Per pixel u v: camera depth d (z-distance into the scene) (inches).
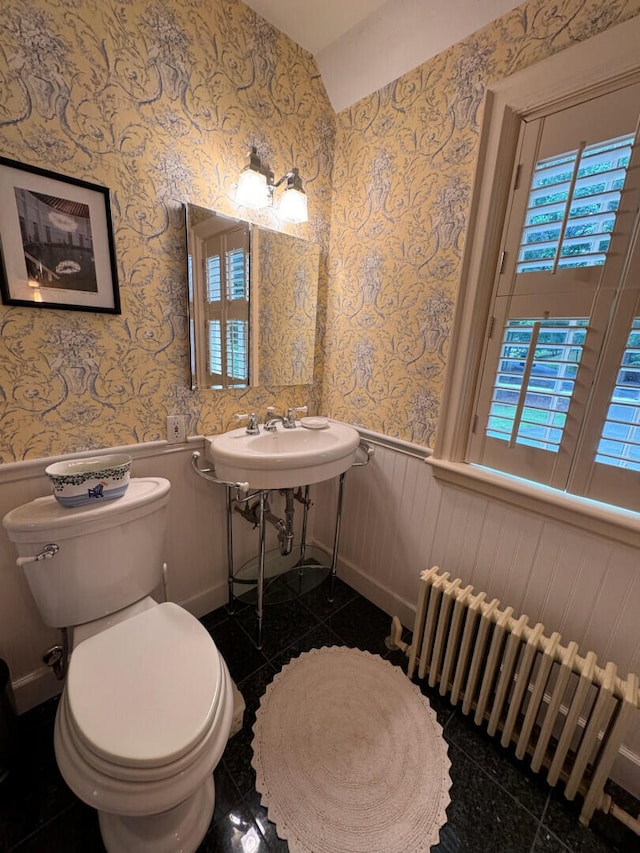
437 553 56.3
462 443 50.8
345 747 43.9
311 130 57.9
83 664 33.7
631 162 33.8
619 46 32.5
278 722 46.3
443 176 47.4
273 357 61.4
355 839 36.1
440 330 50.8
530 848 36.2
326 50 53.8
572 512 40.5
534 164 40.0
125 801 26.7
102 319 43.1
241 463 45.4
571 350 39.7
